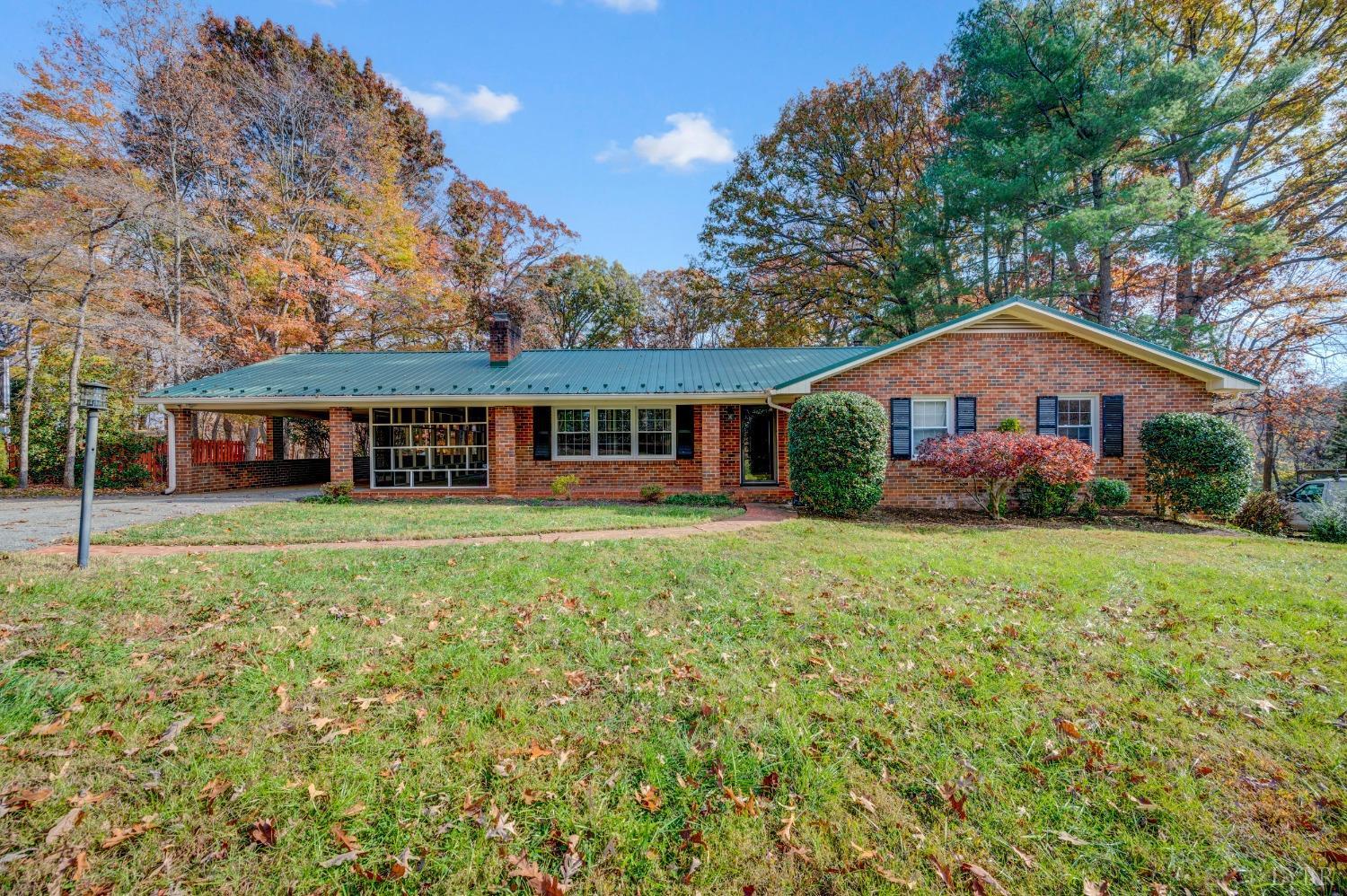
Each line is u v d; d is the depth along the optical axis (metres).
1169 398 11.82
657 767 2.78
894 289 22.91
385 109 26.62
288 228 20.53
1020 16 18.00
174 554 6.75
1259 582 5.86
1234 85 17.31
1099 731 3.12
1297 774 2.77
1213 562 6.87
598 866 2.22
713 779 2.71
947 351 12.09
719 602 5.05
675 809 2.52
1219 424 10.70
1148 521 10.84
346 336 25.09
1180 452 10.74
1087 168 17.81
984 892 2.11
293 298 20.44
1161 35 18.55
